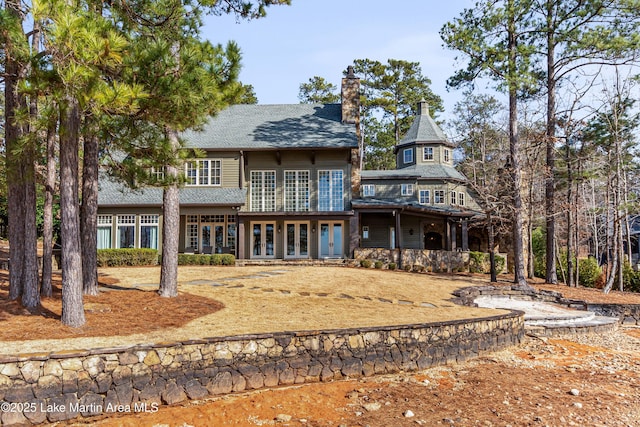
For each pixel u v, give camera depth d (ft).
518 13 65.82
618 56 67.41
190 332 29.01
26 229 32.30
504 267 91.86
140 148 35.88
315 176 84.38
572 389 28.12
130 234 80.38
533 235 101.50
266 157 84.79
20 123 27.25
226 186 83.71
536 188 97.19
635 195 81.66
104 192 82.17
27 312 31.09
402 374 30.83
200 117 32.30
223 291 46.37
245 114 94.89
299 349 28.71
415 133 117.70
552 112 73.92
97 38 23.17
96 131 30.89
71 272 29.25
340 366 29.63
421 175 106.73
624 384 30.01
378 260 79.77
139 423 21.62
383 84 170.30
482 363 34.35
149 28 34.65
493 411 24.13
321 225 86.33
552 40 69.67
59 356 22.09
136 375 23.75
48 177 36.78
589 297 64.64
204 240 86.17
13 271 33.96
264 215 80.38
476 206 115.85
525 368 33.24
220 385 25.96
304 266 73.87
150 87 26.61
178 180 37.60
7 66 29.60
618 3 63.57
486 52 66.54
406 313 40.09
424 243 106.83
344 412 23.57
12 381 21.06
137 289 44.21
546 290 64.64
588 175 74.95
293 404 24.45
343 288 51.65
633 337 47.73
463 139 131.54
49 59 24.91
